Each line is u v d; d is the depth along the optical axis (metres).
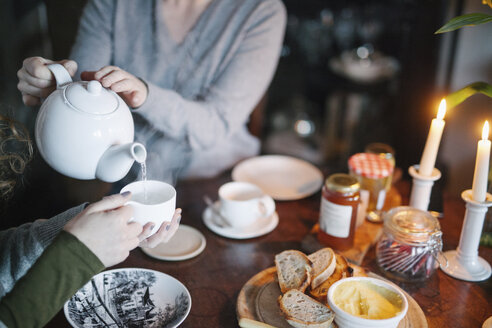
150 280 0.85
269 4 1.52
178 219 0.81
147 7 1.48
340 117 2.60
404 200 1.25
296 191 1.31
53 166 0.77
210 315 0.84
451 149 1.92
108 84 0.85
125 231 0.68
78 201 1.51
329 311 0.76
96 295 0.82
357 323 0.72
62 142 0.71
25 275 0.64
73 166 0.74
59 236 0.65
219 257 1.00
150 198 0.78
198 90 1.55
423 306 0.88
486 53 1.77
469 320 0.85
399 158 2.10
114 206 0.69
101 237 0.66
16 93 2.30
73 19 1.65
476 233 0.96
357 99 2.52
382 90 2.46
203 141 1.43
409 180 1.38
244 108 1.54
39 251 0.76
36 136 0.76
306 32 2.44
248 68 1.51
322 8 2.32
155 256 0.98
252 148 1.80
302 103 2.71
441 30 0.87
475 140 1.86
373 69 2.38
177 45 1.52
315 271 0.86
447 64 1.85
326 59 2.52
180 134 1.36
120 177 0.75
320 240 1.03
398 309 0.76
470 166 1.90
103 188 1.55
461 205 1.25
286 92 2.67
